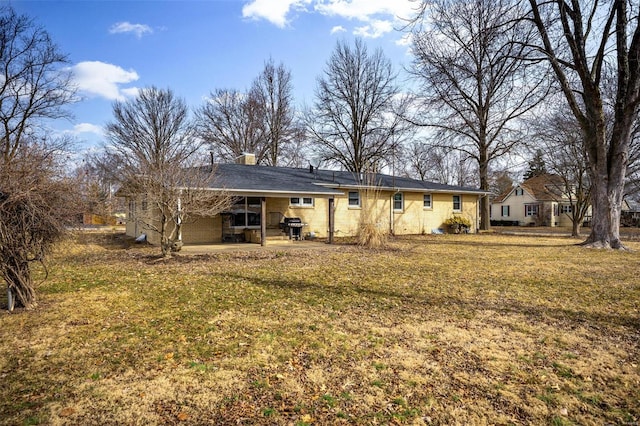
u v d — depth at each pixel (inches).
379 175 932.0
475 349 159.8
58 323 191.0
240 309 218.8
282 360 147.7
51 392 121.8
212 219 617.6
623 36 511.2
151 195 395.5
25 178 185.2
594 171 569.3
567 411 112.3
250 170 708.7
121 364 143.2
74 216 209.9
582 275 333.4
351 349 159.2
